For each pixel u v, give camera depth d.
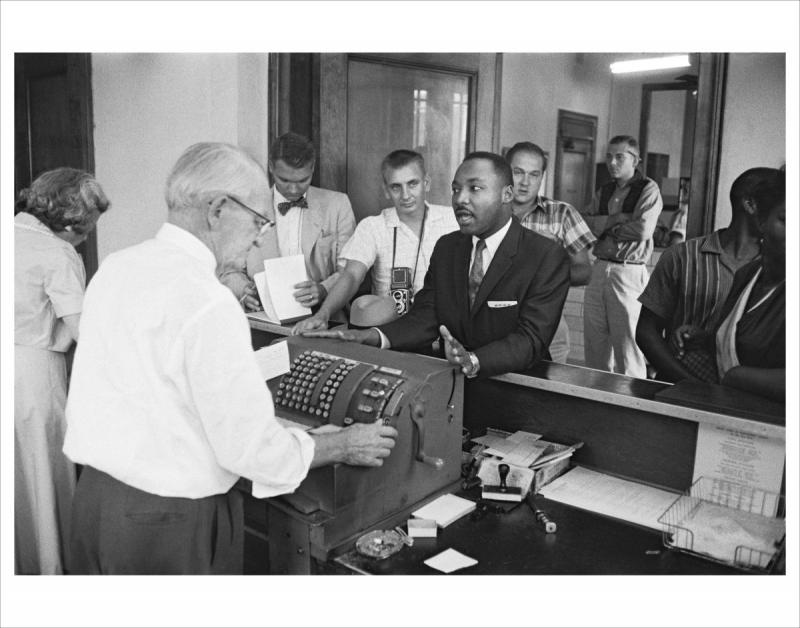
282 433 1.16
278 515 1.33
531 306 1.69
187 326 1.08
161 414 1.12
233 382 1.09
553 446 1.60
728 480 1.40
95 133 3.31
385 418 1.35
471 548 1.30
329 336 1.75
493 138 3.22
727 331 2.14
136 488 1.16
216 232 1.17
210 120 2.99
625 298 3.13
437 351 1.89
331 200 2.69
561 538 1.34
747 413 1.34
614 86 3.70
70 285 1.91
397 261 2.55
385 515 1.38
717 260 2.18
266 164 2.78
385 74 2.82
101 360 1.15
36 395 1.92
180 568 1.18
